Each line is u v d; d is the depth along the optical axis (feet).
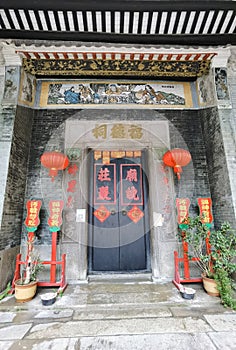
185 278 13.21
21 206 14.67
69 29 13.62
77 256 14.44
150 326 8.95
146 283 14.02
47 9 12.32
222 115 14.90
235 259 12.48
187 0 11.89
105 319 9.56
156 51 14.70
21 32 13.80
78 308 10.54
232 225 13.24
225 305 10.62
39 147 16.07
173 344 7.75
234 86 16.06
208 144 16.08
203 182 15.90
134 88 17.29
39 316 9.84
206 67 16.20
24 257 14.11
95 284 13.91
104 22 13.15
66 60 15.47
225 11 12.51
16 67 15.10
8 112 14.26
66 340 8.00
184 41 14.57
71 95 17.01
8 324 9.17
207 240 12.85
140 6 12.16
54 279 12.85
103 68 16.17
